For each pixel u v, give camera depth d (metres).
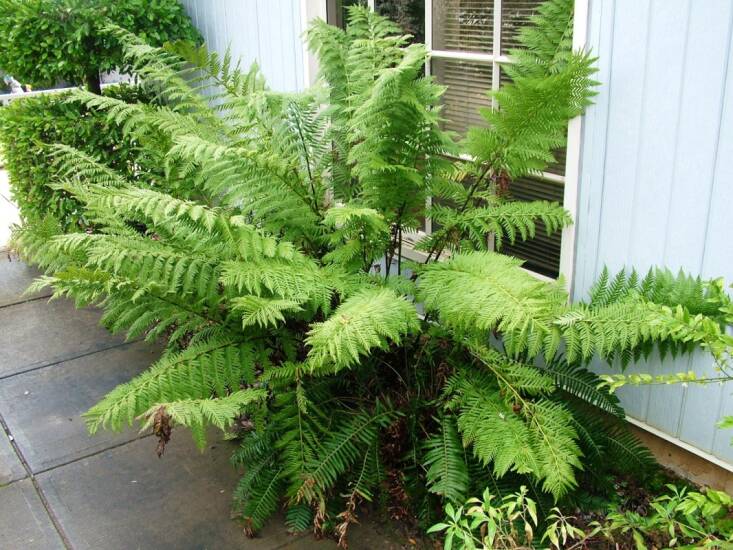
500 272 2.36
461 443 2.36
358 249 2.67
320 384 2.60
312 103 2.96
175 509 2.57
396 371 2.66
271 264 2.44
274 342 2.73
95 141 4.35
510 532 2.09
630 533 2.31
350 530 2.44
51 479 2.74
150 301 2.57
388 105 2.55
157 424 1.99
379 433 2.54
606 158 2.43
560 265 2.71
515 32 2.90
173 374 2.38
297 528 2.39
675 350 2.36
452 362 2.58
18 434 3.02
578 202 2.57
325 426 2.52
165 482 2.71
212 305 2.60
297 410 2.42
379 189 2.72
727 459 2.34
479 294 2.25
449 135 2.85
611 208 2.46
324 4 3.69
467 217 2.76
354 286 2.54
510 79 2.96
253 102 2.75
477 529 2.27
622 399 2.63
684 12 2.09
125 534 2.45
